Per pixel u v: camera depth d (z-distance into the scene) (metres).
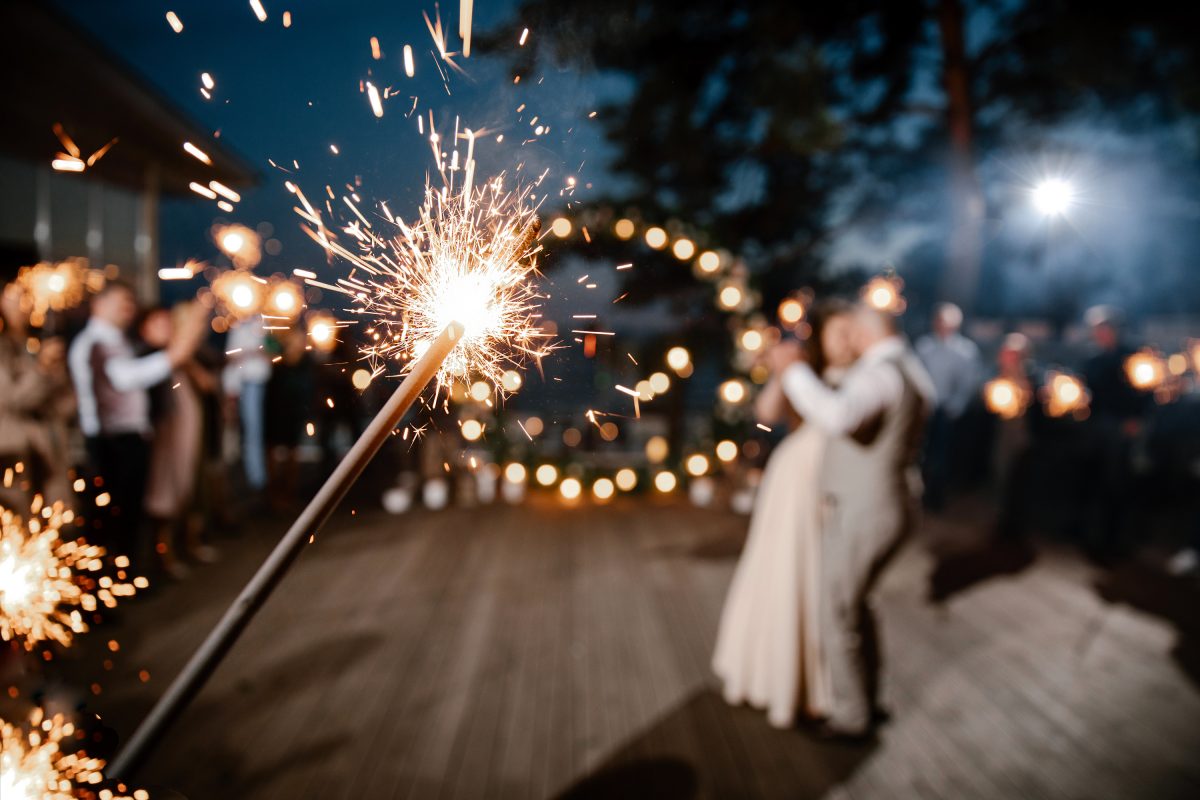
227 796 2.70
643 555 5.74
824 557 3.07
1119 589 5.22
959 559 5.92
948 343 7.60
